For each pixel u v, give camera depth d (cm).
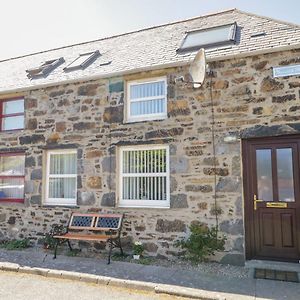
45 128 770
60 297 431
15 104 839
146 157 676
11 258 623
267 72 585
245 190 585
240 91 599
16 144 801
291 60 571
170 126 645
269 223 566
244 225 573
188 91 638
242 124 591
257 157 587
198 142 618
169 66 648
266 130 571
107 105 710
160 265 571
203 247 577
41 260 608
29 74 894
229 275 510
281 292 437
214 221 588
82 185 712
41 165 764
